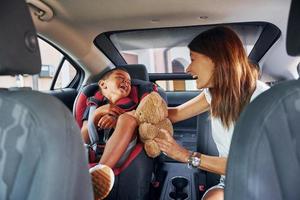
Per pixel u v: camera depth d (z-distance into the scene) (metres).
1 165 0.75
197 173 2.33
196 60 1.48
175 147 1.54
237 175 0.77
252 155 0.75
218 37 1.40
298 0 0.81
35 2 1.91
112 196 1.70
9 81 0.87
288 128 0.77
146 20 2.40
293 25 0.83
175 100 3.00
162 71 3.07
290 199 0.77
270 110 0.76
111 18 2.32
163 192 2.21
